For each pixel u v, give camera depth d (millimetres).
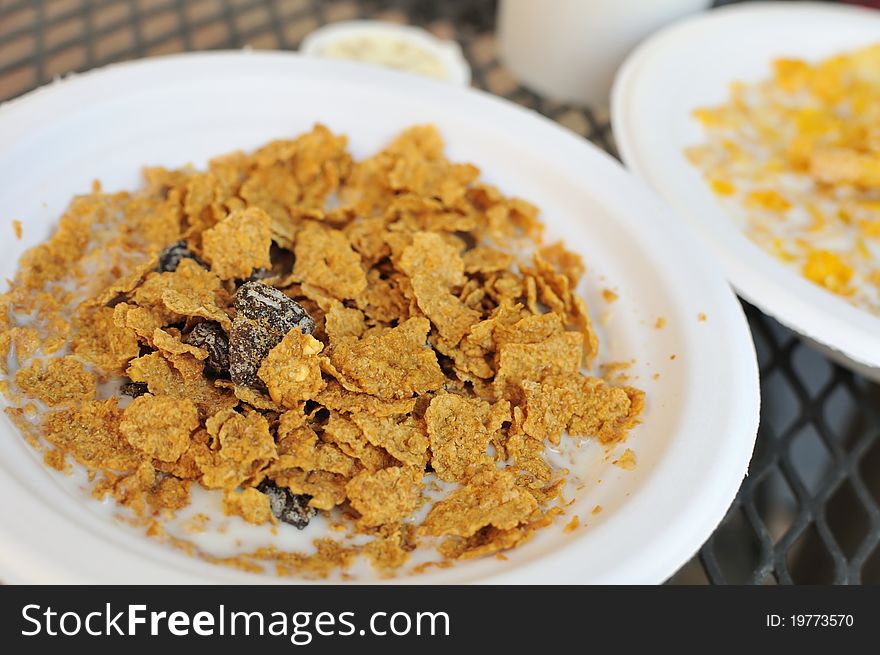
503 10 344
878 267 274
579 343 241
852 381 272
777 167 299
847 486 292
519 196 277
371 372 225
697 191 276
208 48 333
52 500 196
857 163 292
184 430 212
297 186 273
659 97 301
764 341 277
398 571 202
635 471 217
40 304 237
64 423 214
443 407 225
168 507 207
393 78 285
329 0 368
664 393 232
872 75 333
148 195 264
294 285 247
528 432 227
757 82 330
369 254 257
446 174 278
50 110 254
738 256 257
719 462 209
